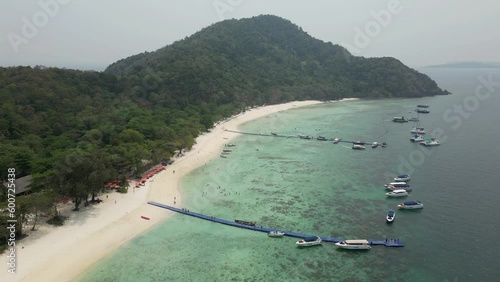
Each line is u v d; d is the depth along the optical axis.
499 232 80.19
